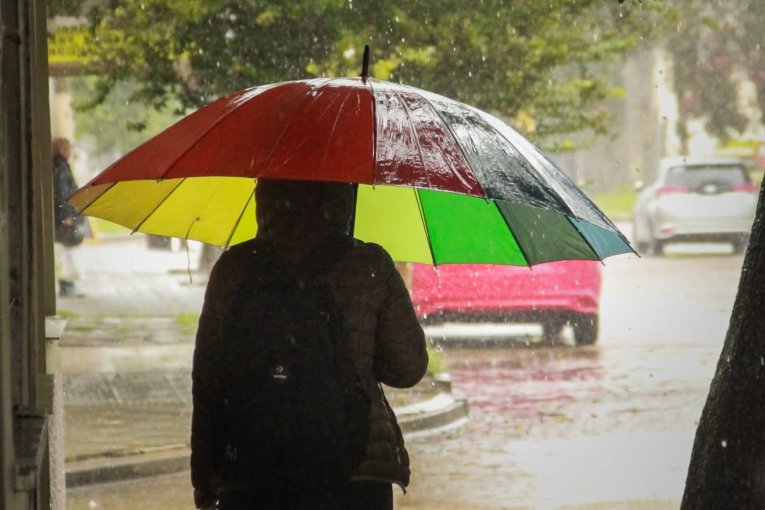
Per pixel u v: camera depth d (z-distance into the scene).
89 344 49.53
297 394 10.78
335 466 10.83
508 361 44.50
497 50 46.31
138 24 43.75
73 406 35.31
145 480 27.73
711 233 86.94
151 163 11.51
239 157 11.22
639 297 63.88
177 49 43.03
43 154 18.58
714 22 64.38
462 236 13.45
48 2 45.09
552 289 47.50
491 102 46.75
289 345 10.88
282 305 10.98
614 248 13.23
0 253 8.66
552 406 36.06
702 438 13.02
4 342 8.76
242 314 10.98
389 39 43.72
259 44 42.50
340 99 11.77
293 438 10.75
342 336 11.04
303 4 41.53
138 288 75.00
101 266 93.25
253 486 10.90
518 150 12.12
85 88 100.19
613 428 32.75
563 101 51.47
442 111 12.04
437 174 11.12
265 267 11.18
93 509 25.09
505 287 47.44
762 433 12.51
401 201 13.45
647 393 37.69
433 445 31.16
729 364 12.79
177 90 47.22
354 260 11.30
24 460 10.33
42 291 15.41
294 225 11.40
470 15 44.72
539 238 12.95
